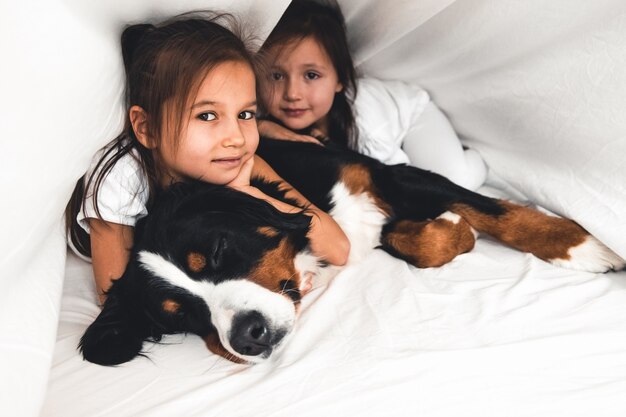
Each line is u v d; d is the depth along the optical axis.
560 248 1.83
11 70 1.21
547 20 1.88
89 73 1.40
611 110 1.81
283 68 2.27
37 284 1.45
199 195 1.75
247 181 1.91
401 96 2.52
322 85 2.30
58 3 1.27
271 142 2.24
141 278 1.71
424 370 1.42
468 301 1.67
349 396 1.37
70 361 1.59
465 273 1.82
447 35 2.21
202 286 1.68
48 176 1.36
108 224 1.82
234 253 1.74
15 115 1.24
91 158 1.63
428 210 2.11
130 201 1.79
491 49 2.12
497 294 1.68
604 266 1.77
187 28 1.69
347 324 1.63
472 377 1.39
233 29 1.85
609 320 1.54
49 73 1.28
